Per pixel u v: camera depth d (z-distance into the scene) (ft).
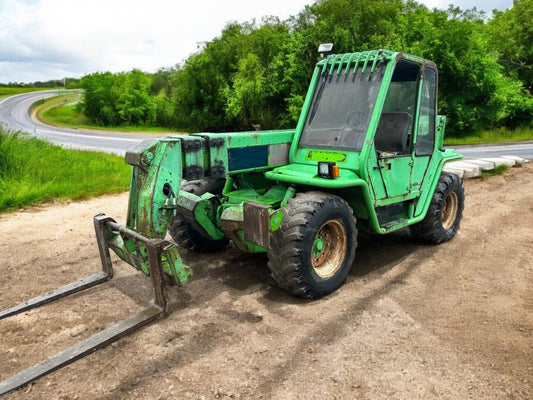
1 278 14.94
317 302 12.66
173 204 11.74
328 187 12.85
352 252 13.51
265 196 14.60
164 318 11.71
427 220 16.97
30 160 32.63
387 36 66.54
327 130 14.19
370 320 11.55
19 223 21.80
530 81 96.07
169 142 11.68
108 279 13.92
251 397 8.61
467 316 11.75
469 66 70.08
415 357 9.86
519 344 10.28
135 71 150.00
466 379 9.05
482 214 22.65
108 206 25.67
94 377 9.30
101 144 72.69
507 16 103.81
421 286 13.78
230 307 12.37
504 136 76.59
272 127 83.71
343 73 14.42
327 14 72.49
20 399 8.64
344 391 8.75
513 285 13.80
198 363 9.73
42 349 10.50
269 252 12.21
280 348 10.28
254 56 91.71
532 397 8.48
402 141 15.06
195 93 115.44
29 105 212.84
